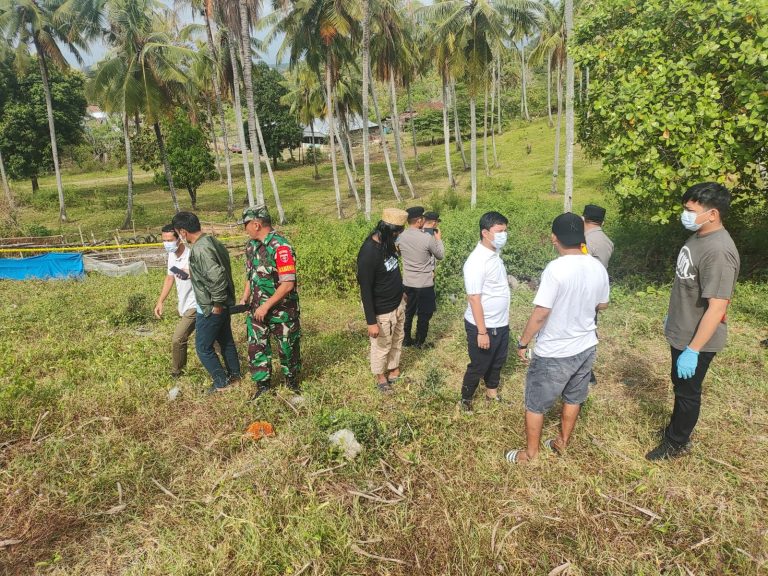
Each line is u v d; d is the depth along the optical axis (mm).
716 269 2963
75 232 23234
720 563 2568
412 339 6043
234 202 33531
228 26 18500
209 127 42156
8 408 4195
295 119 47656
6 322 7344
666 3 6926
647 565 2545
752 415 3904
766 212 8414
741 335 5496
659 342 5512
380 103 59250
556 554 2666
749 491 3061
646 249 8320
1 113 31594
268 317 4383
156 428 4055
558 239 3088
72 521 2982
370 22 21859
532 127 49000
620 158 7500
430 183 33875
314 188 37656
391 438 3697
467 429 3863
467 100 52438
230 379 4934
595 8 8516
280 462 3438
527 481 3223
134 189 40125
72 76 33562
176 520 2971
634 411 4062
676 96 6570
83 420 4148
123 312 7578
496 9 19625
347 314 7422
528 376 3324
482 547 2689
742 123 6098
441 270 7684
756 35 6000
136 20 21047
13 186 42500
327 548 2723
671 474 3227
